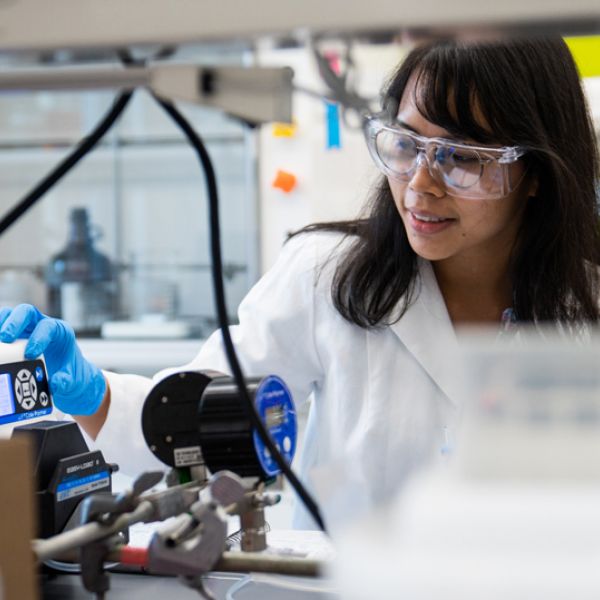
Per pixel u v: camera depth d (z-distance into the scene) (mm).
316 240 1758
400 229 1588
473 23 721
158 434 1106
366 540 565
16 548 798
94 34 751
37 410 1373
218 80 814
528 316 1592
